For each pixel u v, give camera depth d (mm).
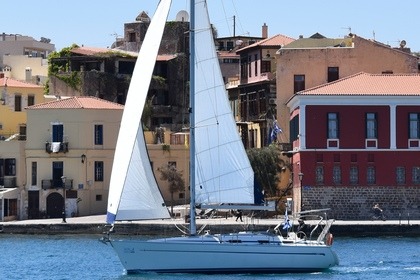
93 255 138875
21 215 197250
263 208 118125
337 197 172875
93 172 197750
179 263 114500
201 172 117375
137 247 114750
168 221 162875
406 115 173500
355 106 173125
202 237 115500
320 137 173000
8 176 198125
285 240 116812
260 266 115250
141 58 118750
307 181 173000
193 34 117562
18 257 138125
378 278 114375
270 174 186375
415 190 173000
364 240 152000
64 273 122062
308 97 172750
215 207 117562
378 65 199500
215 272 114688
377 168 173125
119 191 115688
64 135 197750
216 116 117812
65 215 188250
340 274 116750
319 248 116375
